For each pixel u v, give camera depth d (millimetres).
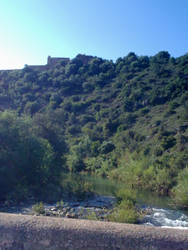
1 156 19703
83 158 54594
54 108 68812
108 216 13352
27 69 88375
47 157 24000
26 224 3762
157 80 76000
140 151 41219
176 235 3660
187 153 33125
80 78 88750
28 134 23719
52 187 22734
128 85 75500
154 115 57125
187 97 58062
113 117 63656
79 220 3938
